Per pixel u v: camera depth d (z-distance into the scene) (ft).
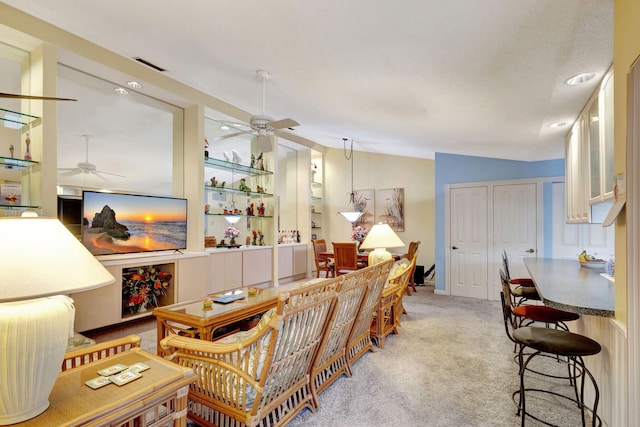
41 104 10.21
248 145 20.35
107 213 12.49
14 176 10.91
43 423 3.34
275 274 20.52
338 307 6.95
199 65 11.31
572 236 16.02
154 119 16.21
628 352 4.50
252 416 5.43
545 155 15.46
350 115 13.15
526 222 17.06
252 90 12.93
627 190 4.46
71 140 14.61
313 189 26.37
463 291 18.52
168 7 7.46
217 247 18.29
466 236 18.56
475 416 6.77
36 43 10.14
